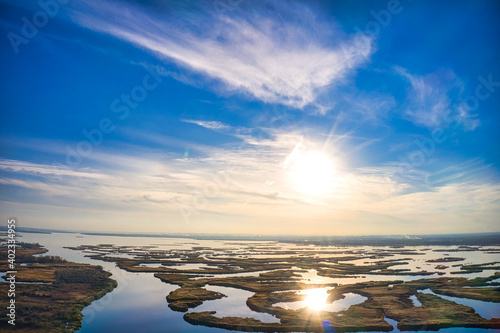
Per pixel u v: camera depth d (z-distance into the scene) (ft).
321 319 201.57
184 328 189.67
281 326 188.55
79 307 216.54
